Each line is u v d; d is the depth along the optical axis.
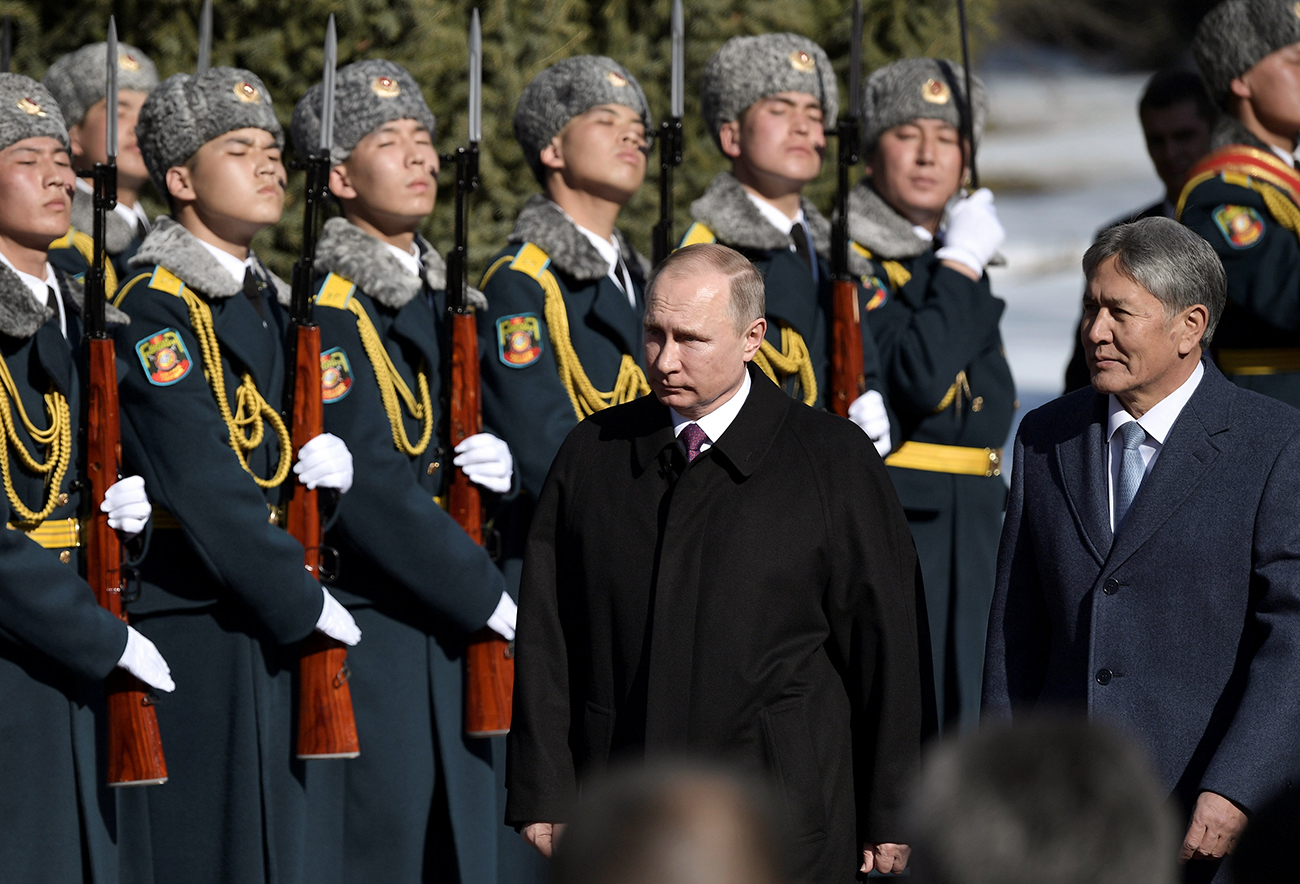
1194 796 11.49
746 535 11.91
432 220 22.00
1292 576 11.30
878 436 17.88
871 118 20.08
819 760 11.90
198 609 15.23
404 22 20.94
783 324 18.34
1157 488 11.82
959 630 19.16
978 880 5.58
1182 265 11.69
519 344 16.86
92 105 19.47
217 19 21.14
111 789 14.70
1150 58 118.88
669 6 23.23
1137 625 11.77
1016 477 12.76
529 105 17.92
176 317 15.09
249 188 15.61
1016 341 52.56
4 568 13.45
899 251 19.64
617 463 12.38
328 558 16.23
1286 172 17.53
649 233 23.36
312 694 15.22
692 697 11.75
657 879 4.69
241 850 15.17
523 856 17.08
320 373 15.54
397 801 16.02
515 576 17.12
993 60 127.44
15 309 13.95
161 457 14.81
